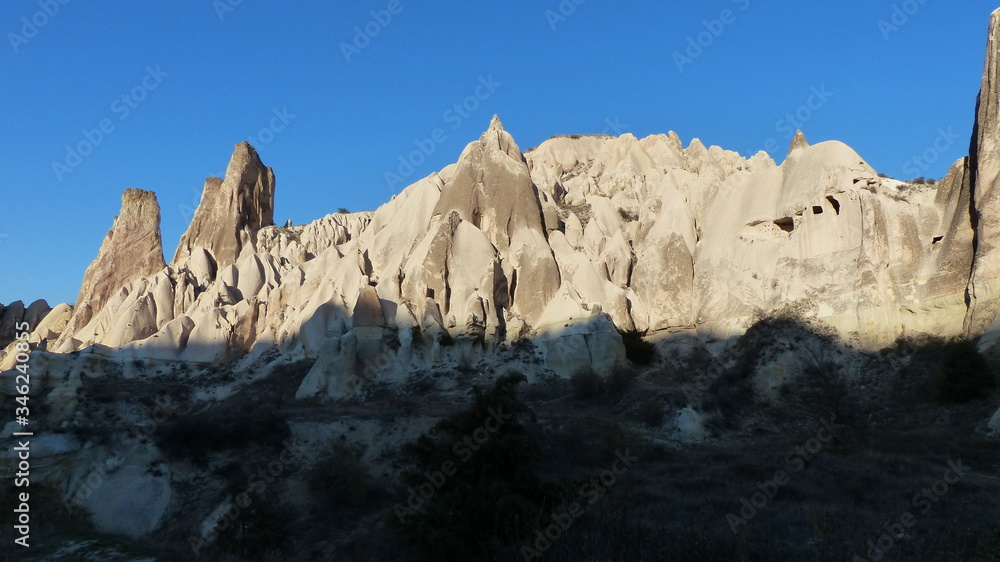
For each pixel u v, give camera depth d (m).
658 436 34.00
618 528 17.77
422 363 44.31
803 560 17.14
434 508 18.62
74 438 31.11
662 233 50.75
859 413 33.25
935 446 27.59
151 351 51.34
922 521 19.44
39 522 26.59
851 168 44.88
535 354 43.88
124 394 42.84
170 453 30.23
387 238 59.47
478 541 17.95
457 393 40.38
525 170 55.47
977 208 36.69
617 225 58.88
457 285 48.81
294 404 40.69
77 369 45.03
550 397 39.84
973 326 34.75
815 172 46.09
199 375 49.84
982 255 35.56
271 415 33.47
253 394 44.41
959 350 32.62
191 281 62.31
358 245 59.19
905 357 37.66
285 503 27.66
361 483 28.03
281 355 49.91
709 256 48.41
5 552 19.80
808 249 44.47
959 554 16.56
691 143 73.06
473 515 18.27
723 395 37.53
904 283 40.31
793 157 48.88
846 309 40.97
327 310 49.47
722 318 45.03
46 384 40.19
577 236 56.53
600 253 53.91
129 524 27.48
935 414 31.83
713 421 35.22
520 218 53.19
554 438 32.41
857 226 42.84
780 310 42.75
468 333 44.59
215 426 31.69
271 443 31.81
